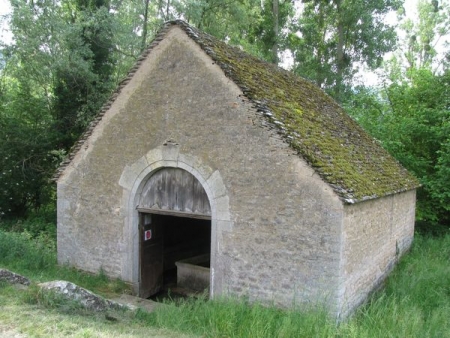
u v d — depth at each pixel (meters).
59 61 15.88
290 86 10.56
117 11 20.16
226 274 8.01
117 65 20.31
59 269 10.03
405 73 20.11
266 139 7.50
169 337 5.94
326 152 7.85
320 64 25.20
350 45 24.91
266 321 6.65
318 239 7.04
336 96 23.95
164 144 8.72
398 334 6.37
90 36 17.52
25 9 15.52
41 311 6.02
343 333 6.21
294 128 7.82
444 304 8.23
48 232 14.17
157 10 21.25
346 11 23.12
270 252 7.52
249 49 23.08
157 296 10.25
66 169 10.25
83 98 17.39
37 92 18.67
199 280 10.73
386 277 10.05
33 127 17.45
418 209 15.24
